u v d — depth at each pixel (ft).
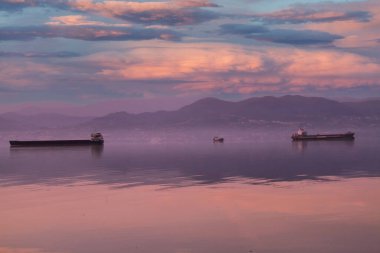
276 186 140.56
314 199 114.32
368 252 69.97
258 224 87.81
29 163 258.78
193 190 134.82
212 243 75.82
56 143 539.70
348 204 106.83
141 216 97.35
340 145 433.89
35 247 76.33
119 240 78.69
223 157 280.10
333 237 77.82
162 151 368.89
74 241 78.95
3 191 138.92
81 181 162.71
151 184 151.02
